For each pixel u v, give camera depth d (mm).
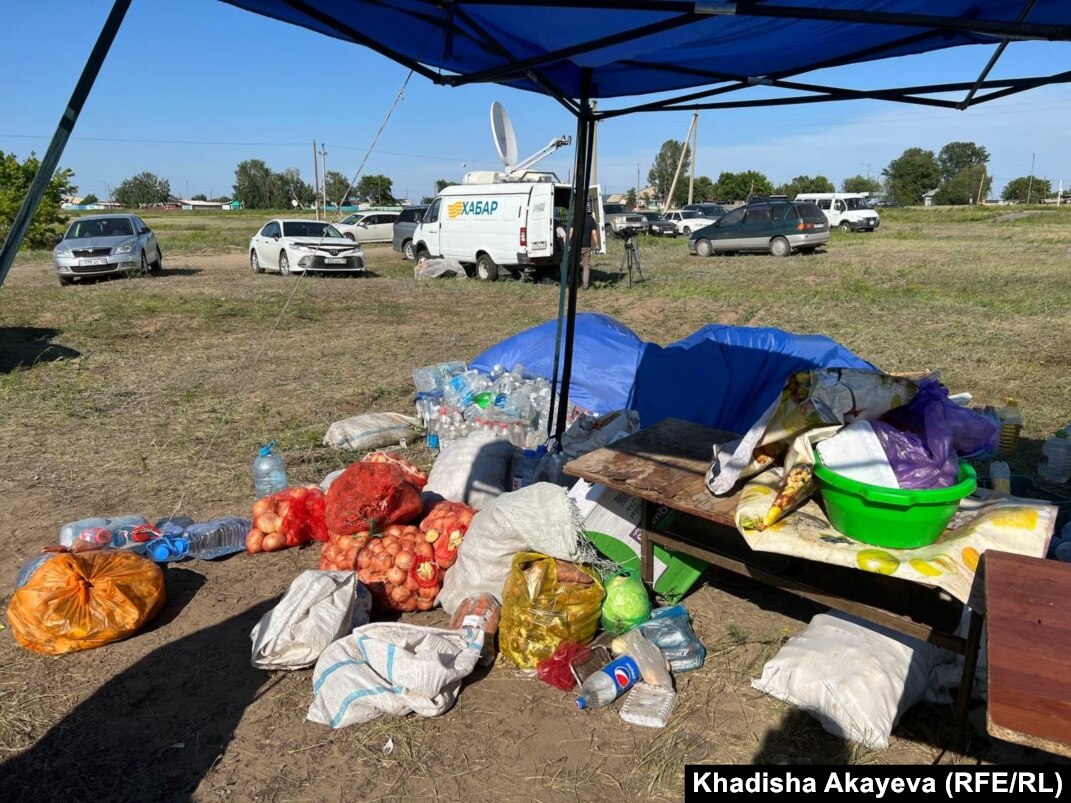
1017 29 2438
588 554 3584
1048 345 9695
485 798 2697
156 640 3627
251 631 3693
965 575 2627
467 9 3268
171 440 6430
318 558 4430
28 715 3107
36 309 13203
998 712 1597
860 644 3084
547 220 16828
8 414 7172
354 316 13141
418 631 3277
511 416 5535
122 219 19312
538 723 3061
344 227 32000
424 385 6762
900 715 2971
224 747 2938
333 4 3215
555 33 3648
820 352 5934
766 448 3283
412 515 4234
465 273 19312
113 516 4938
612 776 2793
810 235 23266
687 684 3301
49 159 2074
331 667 3143
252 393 8023
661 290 15758
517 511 3531
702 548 3670
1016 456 5750
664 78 4637
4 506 5086
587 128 4719
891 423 3148
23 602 3500
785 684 3105
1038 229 35094
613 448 4078
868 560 2736
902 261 21328
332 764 2850
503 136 7172
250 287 16750
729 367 5957
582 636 3400
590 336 6527
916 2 3227
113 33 2080
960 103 3873
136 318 12578
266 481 5273
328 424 6891
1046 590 2053
